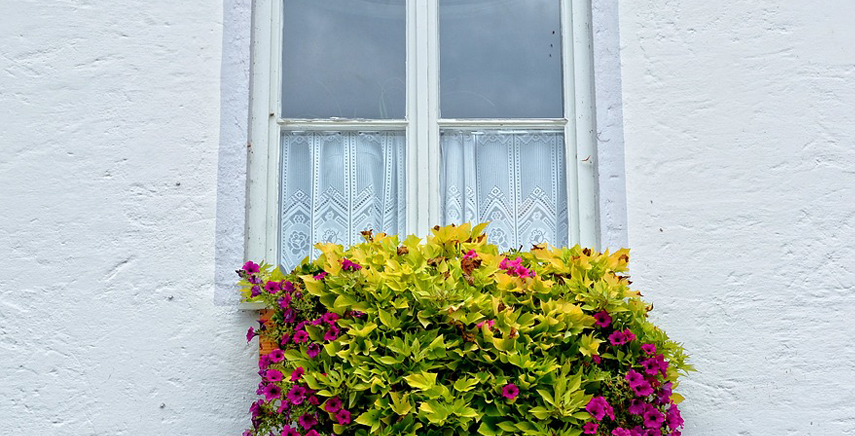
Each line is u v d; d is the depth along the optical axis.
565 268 2.66
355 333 2.46
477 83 3.09
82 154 2.84
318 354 2.52
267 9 3.04
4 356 2.73
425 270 2.56
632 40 2.98
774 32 3.00
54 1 2.92
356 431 2.45
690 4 3.01
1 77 2.87
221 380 2.73
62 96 2.87
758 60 2.98
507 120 3.04
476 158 3.04
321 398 2.51
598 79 2.96
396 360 2.44
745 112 2.95
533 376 2.45
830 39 3.00
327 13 3.11
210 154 2.87
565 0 3.11
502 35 3.12
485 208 3.01
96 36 2.91
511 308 2.51
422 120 3.03
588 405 2.44
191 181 2.85
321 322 2.53
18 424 2.71
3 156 2.83
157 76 2.90
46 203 2.81
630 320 2.60
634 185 2.90
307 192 3.00
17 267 2.77
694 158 2.92
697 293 2.84
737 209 2.89
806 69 2.98
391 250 2.67
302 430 2.51
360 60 3.09
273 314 2.66
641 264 2.86
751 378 2.81
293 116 3.03
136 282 2.78
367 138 3.05
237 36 2.95
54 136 2.85
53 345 2.74
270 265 2.78
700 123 2.94
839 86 2.98
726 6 3.01
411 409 2.39
